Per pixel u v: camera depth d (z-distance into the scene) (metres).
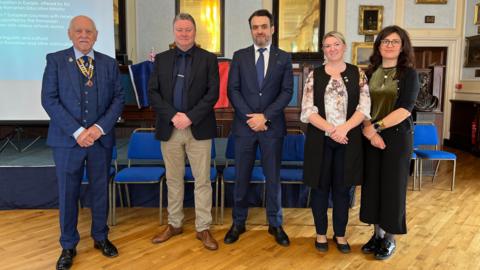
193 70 2.75
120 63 5.84
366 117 2.48
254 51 2.82
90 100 2.51
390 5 7.47
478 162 6.00
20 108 3.88
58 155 2.51
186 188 3.65
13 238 2.97
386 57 2.48
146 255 2.69
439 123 5.09
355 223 3.31
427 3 7.54
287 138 3.54
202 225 2.87
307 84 2.64
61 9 3.91
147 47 7.25
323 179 2.64
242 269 2.50
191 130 2.75
